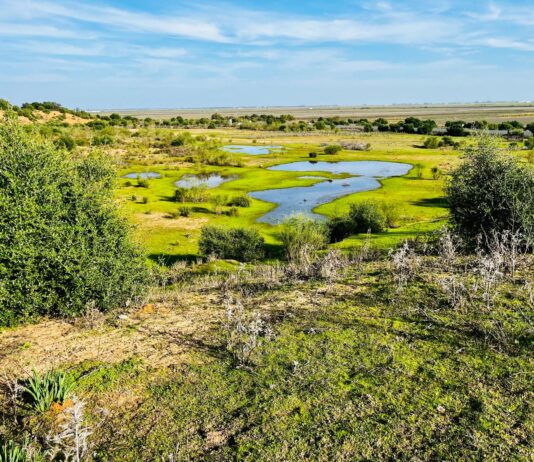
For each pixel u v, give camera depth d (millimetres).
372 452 4059
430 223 19594
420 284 7703
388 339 6000
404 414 4500
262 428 4449
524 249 9352
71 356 6145
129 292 8305
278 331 6504
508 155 10578
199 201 34156
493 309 6438
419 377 5090
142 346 6375
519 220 9445
